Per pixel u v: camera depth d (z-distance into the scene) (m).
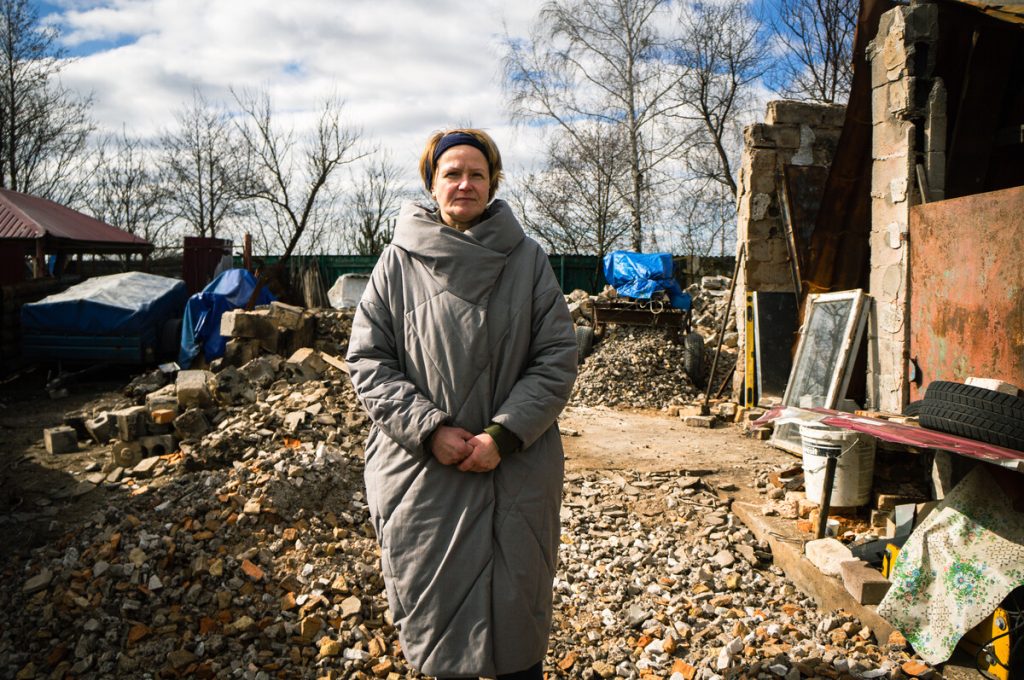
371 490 1.90
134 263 17.91
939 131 5.51
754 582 3.65
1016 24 4.85
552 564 1.86
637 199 19.44
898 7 5.61
